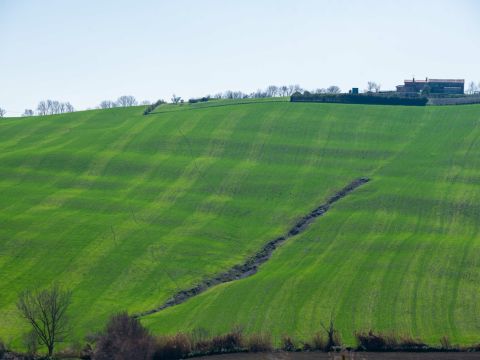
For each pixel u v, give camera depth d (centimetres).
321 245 8250
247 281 7350
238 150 11525
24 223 8862
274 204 9569
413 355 5391
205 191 10019
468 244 7950
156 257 7994
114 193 9994
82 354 5538
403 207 9194
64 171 10838
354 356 5356
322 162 10962
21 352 5769
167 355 5419
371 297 6725
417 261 7556
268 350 5547
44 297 6153
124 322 5316
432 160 10800
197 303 6831
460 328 6003
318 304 6612
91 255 7994
